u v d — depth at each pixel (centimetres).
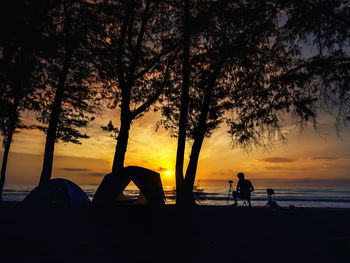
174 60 1688
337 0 1202
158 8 1652
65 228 888
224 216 1093
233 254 620
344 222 978
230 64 1499
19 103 1672
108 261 567
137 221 997
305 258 582
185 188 1413
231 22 1336
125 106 1566
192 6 1579
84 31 1357
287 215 1062
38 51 1108
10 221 1001
